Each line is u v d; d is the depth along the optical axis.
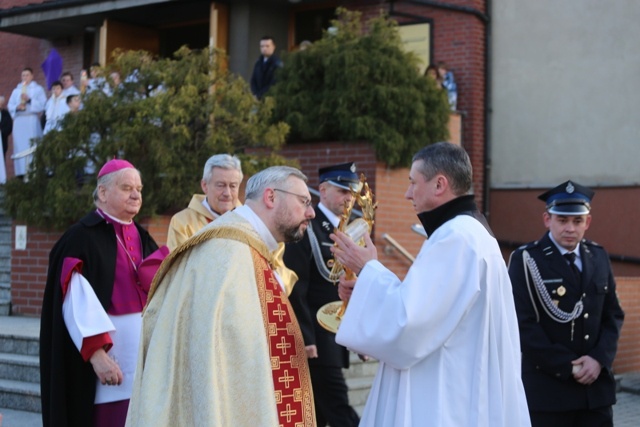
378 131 11.65
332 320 4.64
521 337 5.80
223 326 3.93
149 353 3.98
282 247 6.22
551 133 14.45
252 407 3.89
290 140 12.48
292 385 4.19
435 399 3.95
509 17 14.86
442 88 12.38
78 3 16.92
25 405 8.36
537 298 5.86
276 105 12.29
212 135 10.53
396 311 3.91
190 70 10.84
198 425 3.81
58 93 15.56
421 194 4.24
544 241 5.99
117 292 5.44
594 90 14.12
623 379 11.10
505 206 14.77
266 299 4.17
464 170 4.20
